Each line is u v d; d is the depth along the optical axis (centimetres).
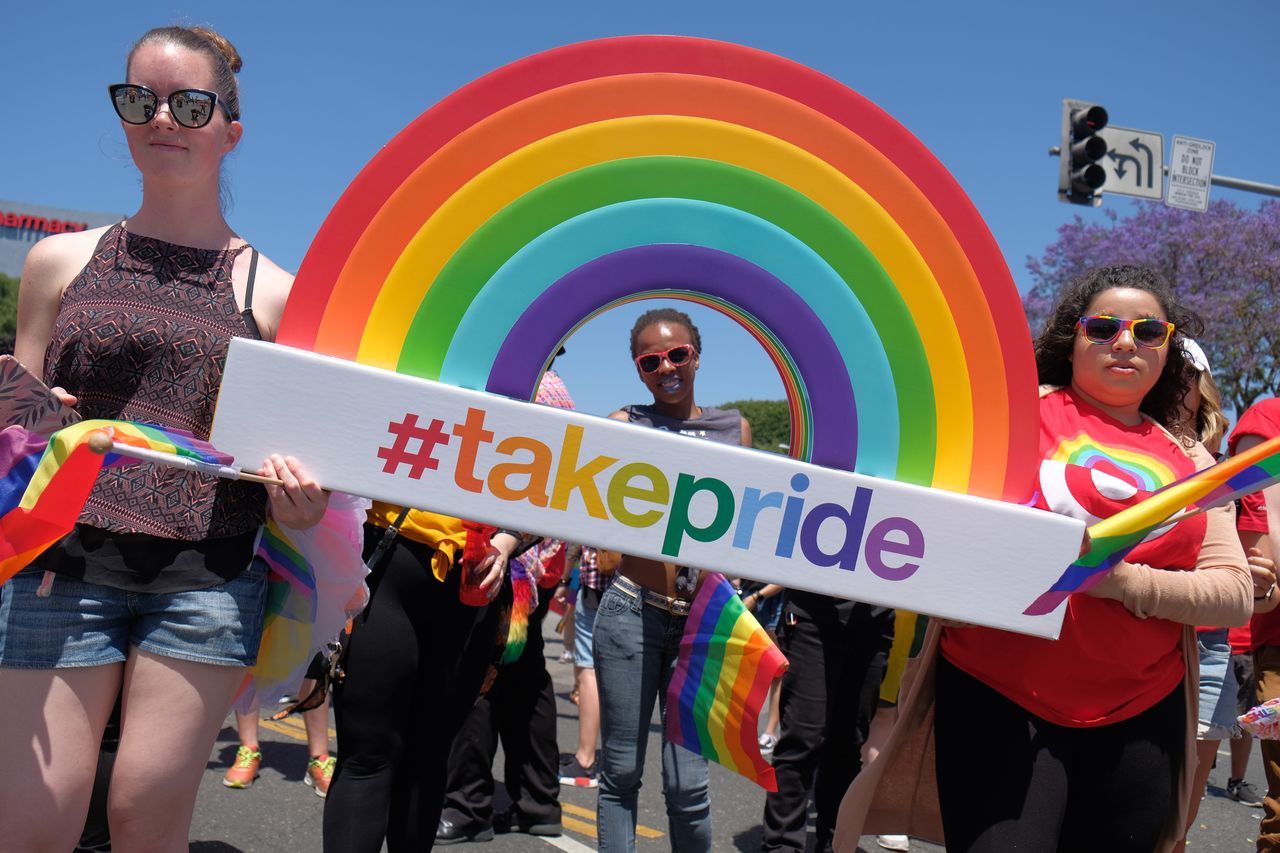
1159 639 226
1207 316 2248
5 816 192
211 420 219
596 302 223
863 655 414
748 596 542
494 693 445
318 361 210
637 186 220
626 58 217
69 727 200
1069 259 2445
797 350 226
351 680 280
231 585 216
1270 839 333
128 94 217
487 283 219
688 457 213
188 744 207
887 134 219
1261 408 323
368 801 277
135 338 215
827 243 221
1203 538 234
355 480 210
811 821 505
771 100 219
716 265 223
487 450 212
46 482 186
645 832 461
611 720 313
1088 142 1069
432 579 287
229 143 236
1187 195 1148
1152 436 245
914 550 215
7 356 193
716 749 287
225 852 376
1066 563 214
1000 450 222
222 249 232
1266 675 370
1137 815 223
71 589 203
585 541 213
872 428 224
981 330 221
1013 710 225
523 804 442
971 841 220
